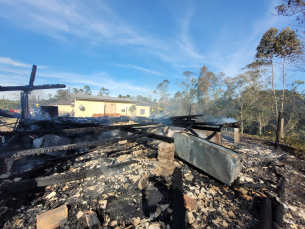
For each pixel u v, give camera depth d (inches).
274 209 82.8
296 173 137.9
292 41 343.6
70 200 85.0
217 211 80.7
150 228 65.9
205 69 930.1
